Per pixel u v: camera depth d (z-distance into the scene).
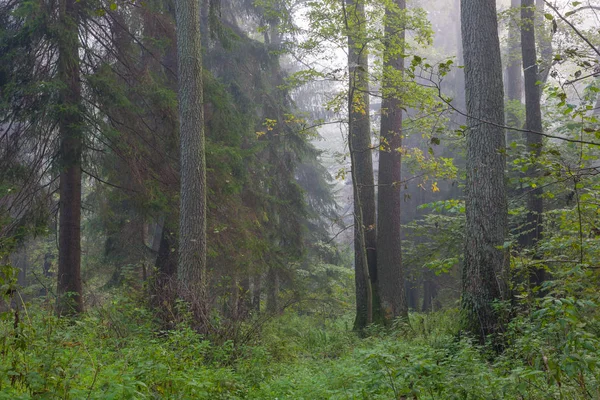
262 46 22.30
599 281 6.55
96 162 15.06
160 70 16.34
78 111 12.84
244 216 17.27
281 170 22.84
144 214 15.25
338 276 27.78
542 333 5.63
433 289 31.66
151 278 12.14
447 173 15.62
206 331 10.28
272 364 9.83
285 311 21.66
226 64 21.91
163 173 15.13
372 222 17.84
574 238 7.60
